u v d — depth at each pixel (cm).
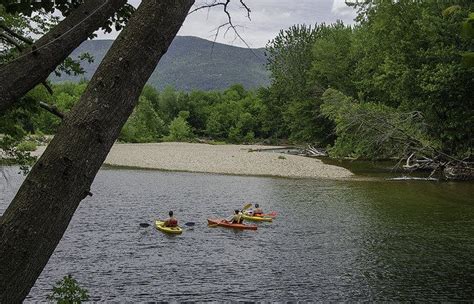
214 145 7838
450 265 1463
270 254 1619
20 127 912
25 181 294
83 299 698
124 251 1641
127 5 551
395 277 1364
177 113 10831
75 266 1455
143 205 2517
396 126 3656
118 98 312
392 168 4197
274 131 9044
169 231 1909
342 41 6003
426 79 3522
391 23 3850
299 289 1276
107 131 308
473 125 3584
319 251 1650
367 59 4422
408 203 2561
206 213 2341
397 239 1794
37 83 336
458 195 2819
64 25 358
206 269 1452
